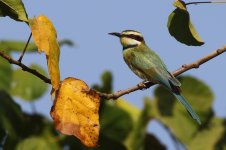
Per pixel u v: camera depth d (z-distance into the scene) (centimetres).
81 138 820
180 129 1373
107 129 1358
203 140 1377
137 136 1368
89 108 835
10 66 1428
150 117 1377
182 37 952
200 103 1401
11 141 1374
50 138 1373
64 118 825
